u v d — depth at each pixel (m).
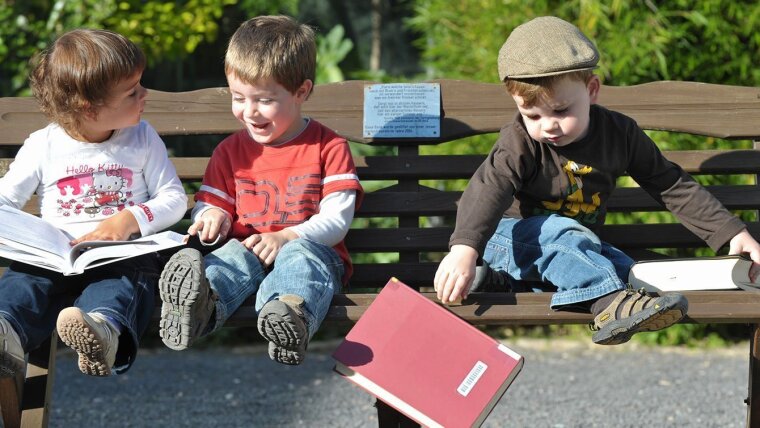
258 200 2.96
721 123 3.28
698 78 5.59
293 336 2.42
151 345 6.43
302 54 2.88
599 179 2.88
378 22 9.05
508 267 2.83
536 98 2.68
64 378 5.51
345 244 3.21
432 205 3.24
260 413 4.73
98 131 2.78
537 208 2.92
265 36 2.85
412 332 2.54
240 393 5.15
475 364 2.50
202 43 8.31
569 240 2.68
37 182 2.84
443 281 2.60
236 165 3.02
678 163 3.28
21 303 2.54
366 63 9.52
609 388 5.16
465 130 3.27
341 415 4.68
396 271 3.17
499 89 3.28
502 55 2.74
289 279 2.60
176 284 2.39
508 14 5.80
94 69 2.62
